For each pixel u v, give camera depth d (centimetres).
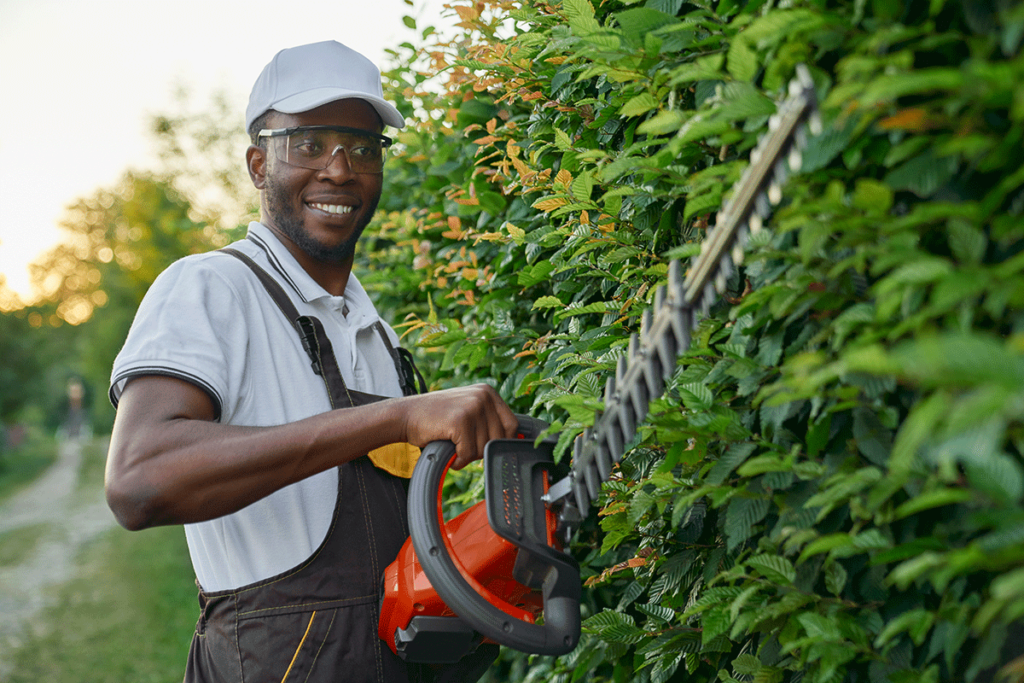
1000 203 68
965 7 67
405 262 287
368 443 121
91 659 581
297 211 155
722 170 84
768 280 90
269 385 136
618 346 123
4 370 4016
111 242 3584
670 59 109
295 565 128
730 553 114
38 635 658
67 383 5019
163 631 642
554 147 172
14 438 3403
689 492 110
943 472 59
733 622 103
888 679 83
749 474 91
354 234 161
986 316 69
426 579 122
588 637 143
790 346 90
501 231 187
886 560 75
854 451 86
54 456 2870
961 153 68
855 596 90
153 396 119
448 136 248
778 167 71
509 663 223
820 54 80
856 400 83
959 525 74
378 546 134
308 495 132
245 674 126
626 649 140
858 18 75
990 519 61
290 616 126
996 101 60
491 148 208
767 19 76
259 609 127
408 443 136
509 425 127
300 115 154
